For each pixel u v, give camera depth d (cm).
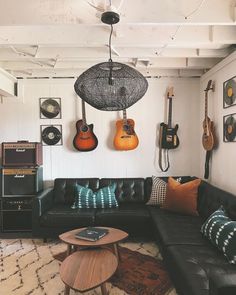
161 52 307
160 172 401
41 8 192
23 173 361
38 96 399
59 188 368
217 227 207
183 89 400
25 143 365
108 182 370
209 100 362
